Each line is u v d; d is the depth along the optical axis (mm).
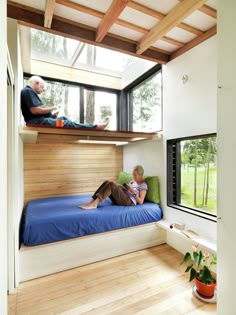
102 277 1942
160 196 2828
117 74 3898
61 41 2721
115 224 2342
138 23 2016
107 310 1527
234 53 1073
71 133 2396
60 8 1796
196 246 1854
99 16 1901
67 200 2951
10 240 1747
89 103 3719
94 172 3680
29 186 3115
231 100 1088
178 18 1831
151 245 2602
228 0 1103
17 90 1940
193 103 2260
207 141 2221
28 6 1814
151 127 3230
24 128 2141
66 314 1493
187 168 2527
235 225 1071
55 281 1886
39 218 2043
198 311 1504
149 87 3281
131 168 3660
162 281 1869
